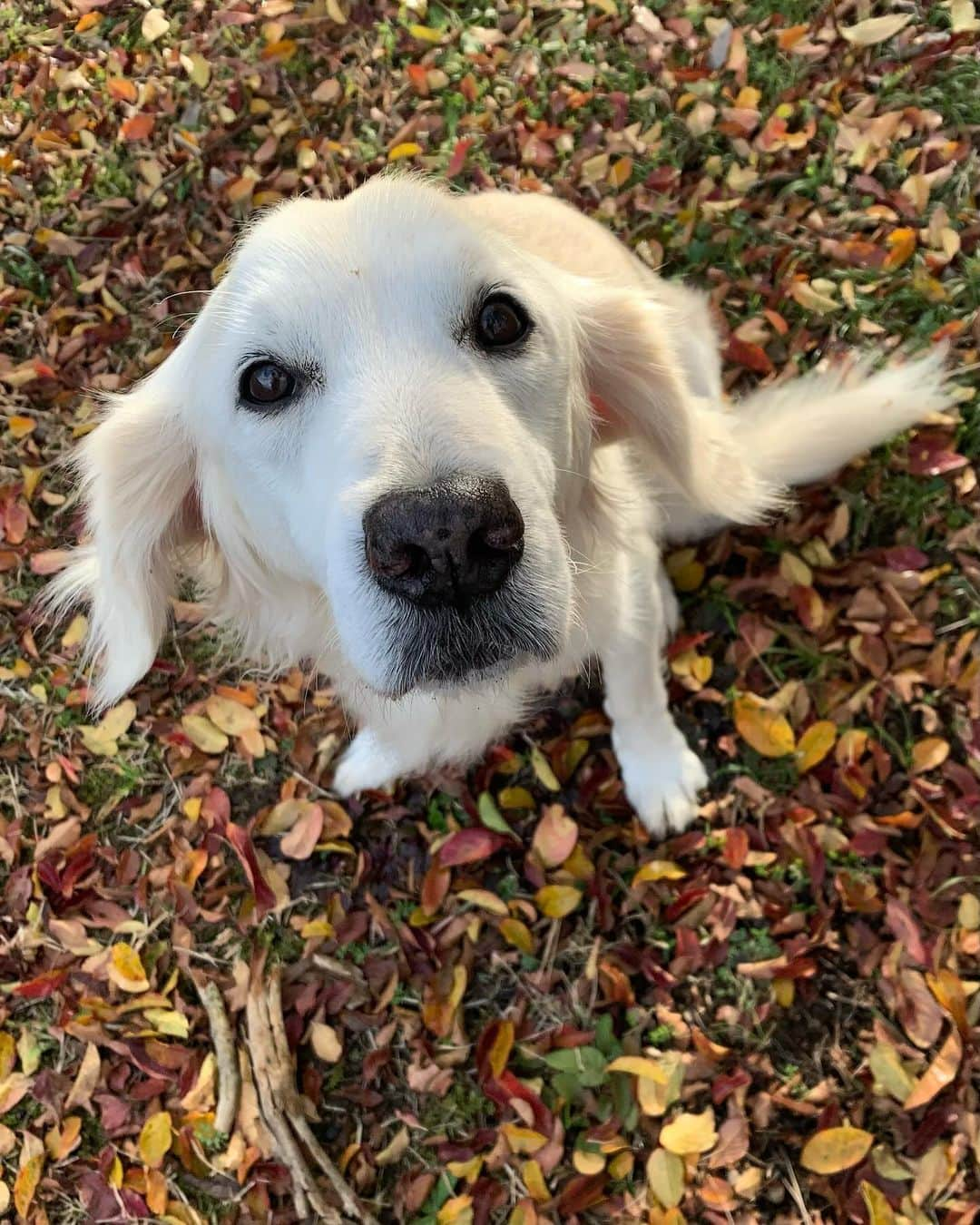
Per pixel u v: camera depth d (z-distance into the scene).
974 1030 0.49
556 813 0.56
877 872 0.53
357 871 0.58
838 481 0.60
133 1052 0.55
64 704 0.63
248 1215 0.52
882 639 0.57
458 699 0.44
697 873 0.55
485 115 0.74
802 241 0.66
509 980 0.55
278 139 0.77
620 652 0.49
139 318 0.73
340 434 0.33
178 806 0.61
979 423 0.59
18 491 0.69
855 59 0.71
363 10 0.80
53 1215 0.53
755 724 0.56
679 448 0.44
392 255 0.34
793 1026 0.52
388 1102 0.53
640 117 0.73
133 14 0.84
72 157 0.79
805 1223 0.48
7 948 0.58
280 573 0.42
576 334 0.40
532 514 0.34
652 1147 0.50
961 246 0.65
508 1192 0.50
